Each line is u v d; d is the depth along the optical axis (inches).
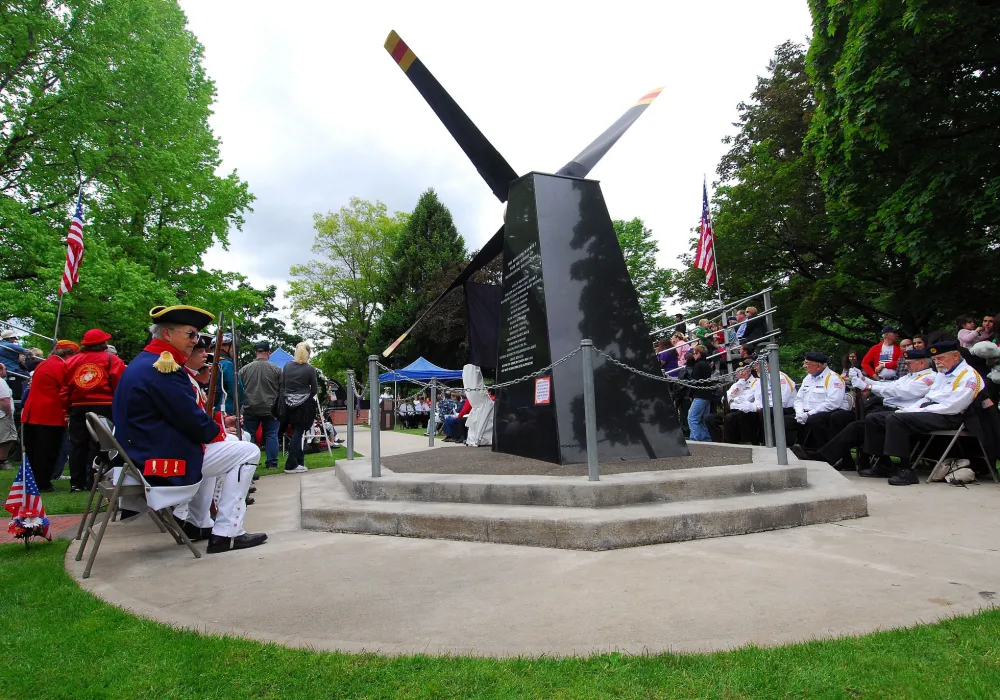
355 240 1817.2
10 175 645.9
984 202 425.1
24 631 113.7
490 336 361.4
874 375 381.4
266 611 123.6
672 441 249.3
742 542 166.2
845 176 536.7
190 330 179.6
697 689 84.4
